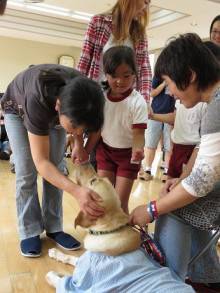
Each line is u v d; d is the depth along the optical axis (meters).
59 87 1.37
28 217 1.96
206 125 1.17
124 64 1.71
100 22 2.09
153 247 1.38
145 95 2.09
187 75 1.12
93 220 1.33
